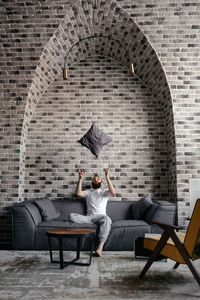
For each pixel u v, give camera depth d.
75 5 4.88
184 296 2.71
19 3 4.89
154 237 3.59
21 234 4.85
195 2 4.86
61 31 5.21
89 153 6.00
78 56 6.13
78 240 4.19
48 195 5.91
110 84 6.19
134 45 5.48
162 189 5.92
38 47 5.26
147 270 3.44
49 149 6.02
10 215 5.52
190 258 2.91
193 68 5.30
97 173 5.95
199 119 5.43
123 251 4.80
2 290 2.86
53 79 6.18
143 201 5.32
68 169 5.96
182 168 5.39
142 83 6.21
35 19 5.03
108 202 5.66
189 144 5.43
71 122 6.09
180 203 5.32
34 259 4.20
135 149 6.02
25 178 5.95
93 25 5.34
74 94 6.16
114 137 6.04
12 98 5.63
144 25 5.05
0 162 5.64
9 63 5.41
